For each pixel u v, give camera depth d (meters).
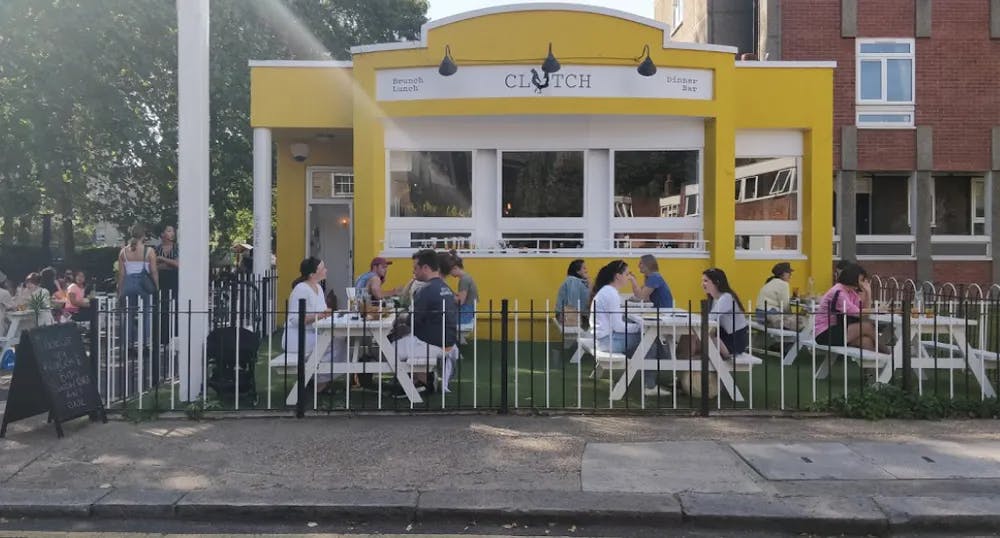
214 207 23.38
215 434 6.98
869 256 17.36
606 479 5.82
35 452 6.51
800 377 9.32
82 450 6.56
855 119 16.92
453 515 5.28
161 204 21.83
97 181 21.61
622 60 11.50
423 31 11.52
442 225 12.20
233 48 19.89
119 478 5.91
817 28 16.89
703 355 7.51
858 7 16.89
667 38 11.55
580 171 12.23
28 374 6.92
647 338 7.71
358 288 9.88
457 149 12.17
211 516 5.35
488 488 5.65
